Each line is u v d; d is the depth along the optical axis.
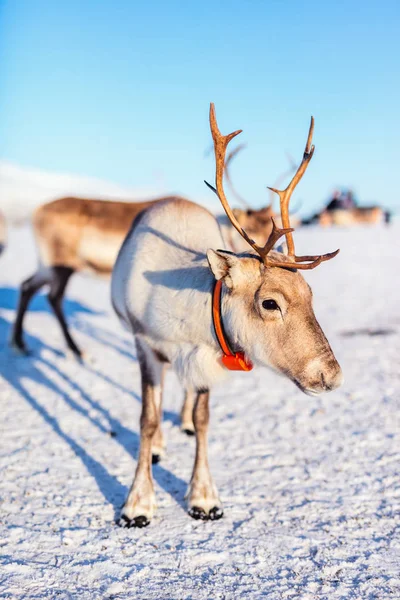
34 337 9.00
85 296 13.66
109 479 4.28
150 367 3.99
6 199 49.25
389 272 17.06
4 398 6.12
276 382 6.79
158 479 4.32
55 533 3.53
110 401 6.11
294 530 3.62
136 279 4.07
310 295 3.36
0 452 4.71
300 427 5.34
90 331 9.55
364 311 11.16
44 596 2.92
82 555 3.30
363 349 8.11
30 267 19.03
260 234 6.95
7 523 3.62
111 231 7.74
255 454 4.75
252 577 3.13
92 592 2.97
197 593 2.99
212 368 3.71
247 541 3.49
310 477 4.33
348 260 19.84
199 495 3.83
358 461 4.58
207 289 3.63
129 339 9.05
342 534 3.57
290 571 3.20
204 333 3.63
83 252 7.78
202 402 3.94
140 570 3.17
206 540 3.50
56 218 7.71
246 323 3.38
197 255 3.99
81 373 7.14
